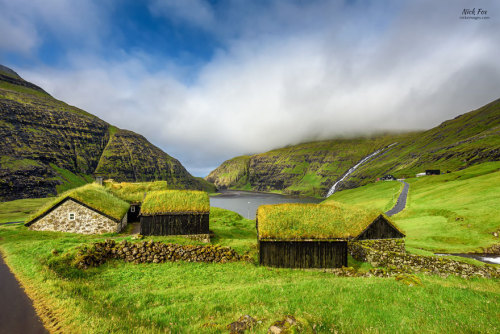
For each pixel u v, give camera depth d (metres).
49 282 15.23
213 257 26.52
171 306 13.68
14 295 13.41
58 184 194.88
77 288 15.41
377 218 34.41
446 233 50.34
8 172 169.38
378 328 9.78
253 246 33.03
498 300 12.48
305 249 28.28
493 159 168.88
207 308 13.27
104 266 21.70
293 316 10.53
